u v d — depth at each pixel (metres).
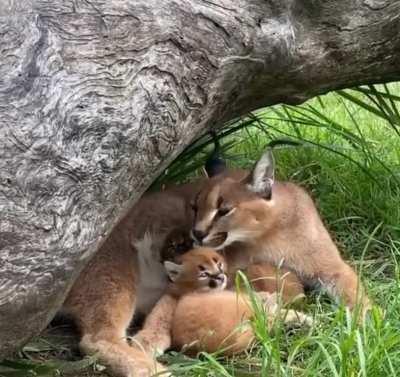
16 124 1.62
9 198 1.62
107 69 1.70
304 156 2.80
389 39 2.16
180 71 1.79
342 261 2.27
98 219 1.71
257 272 2.19
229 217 2.21
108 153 1.70
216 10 1.85
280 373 1.80
